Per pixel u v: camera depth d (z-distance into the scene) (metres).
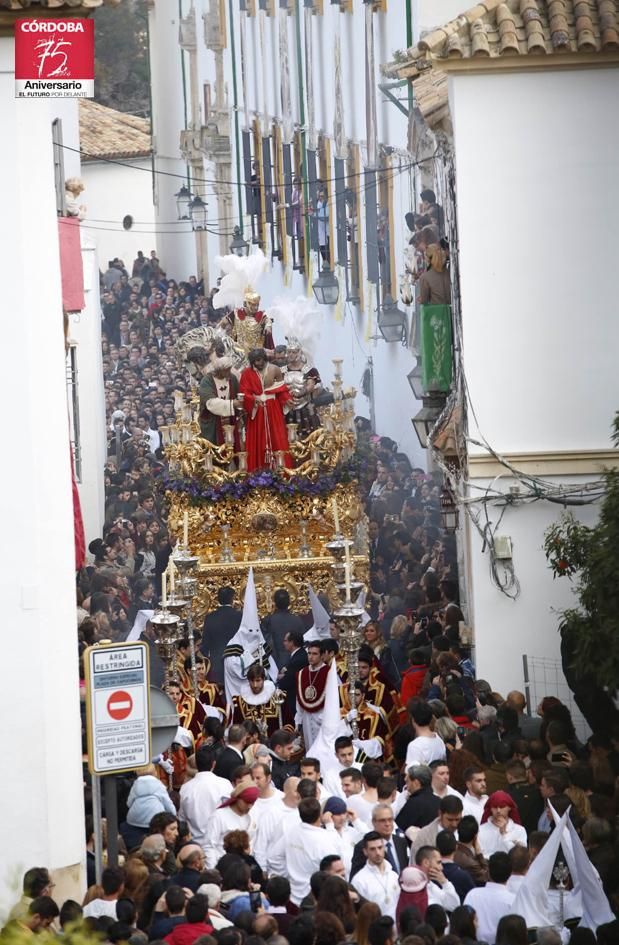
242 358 55.06
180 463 52.72
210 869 28.17
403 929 25.95
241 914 25.44
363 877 28.64
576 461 47.47
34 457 35.66
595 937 27.23
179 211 123.00
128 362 106.12
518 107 47.25
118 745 29.95
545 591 47.34
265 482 52.47
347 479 53.41
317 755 38.34
